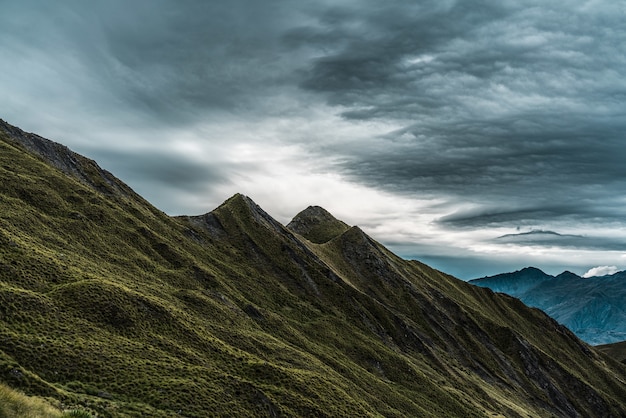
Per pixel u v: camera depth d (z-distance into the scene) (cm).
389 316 17225
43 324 5809
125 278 9625
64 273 7500
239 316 10950
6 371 4428
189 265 12588
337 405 7469
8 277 6631
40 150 14325
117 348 6059
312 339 13025
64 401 4422
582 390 19850
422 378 13562
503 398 16162
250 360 7725
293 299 15262
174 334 7338
